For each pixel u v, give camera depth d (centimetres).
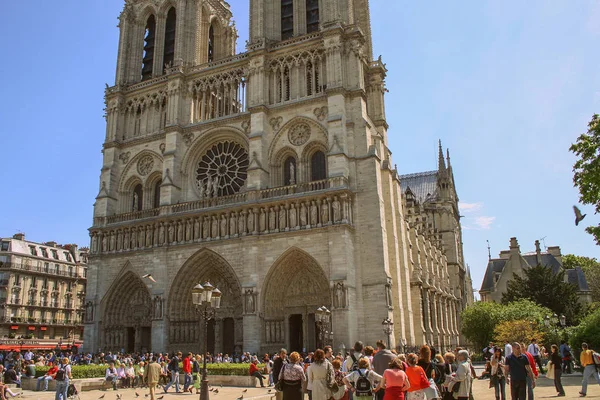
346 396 2433
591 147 3503
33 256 11794
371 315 6325
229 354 7138
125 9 9419
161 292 7312
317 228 6538
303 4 8031
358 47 7375
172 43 9206
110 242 8125
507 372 2803
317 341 6575
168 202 7700
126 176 8619
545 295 8944
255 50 7712
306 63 7544
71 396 3722
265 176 7275
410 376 1977
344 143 6838
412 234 8519
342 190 6481
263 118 7425
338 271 6266
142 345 7738
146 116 8706
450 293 11100
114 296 7938
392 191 7656
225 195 7725
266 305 6725
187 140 8156
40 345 10675
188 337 7338
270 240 6812
